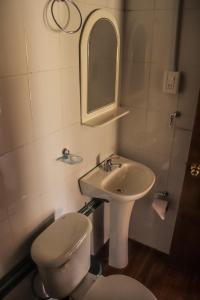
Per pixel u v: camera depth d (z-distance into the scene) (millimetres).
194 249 2043
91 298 1385
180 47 1672
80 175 1771
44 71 1283
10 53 1101
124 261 2078
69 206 1733
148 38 1759
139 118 1994
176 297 1891
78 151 1683
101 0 1539
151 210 2199
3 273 1337
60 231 1408
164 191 2088
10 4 1051
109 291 1414
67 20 1336
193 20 1582
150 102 1904
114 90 1902
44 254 1281
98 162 1941
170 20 1645
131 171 2018
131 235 2389
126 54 1876
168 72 1736
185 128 1834
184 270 2100
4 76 1100
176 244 2104
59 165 1540
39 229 1501
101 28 1587
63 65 1389
